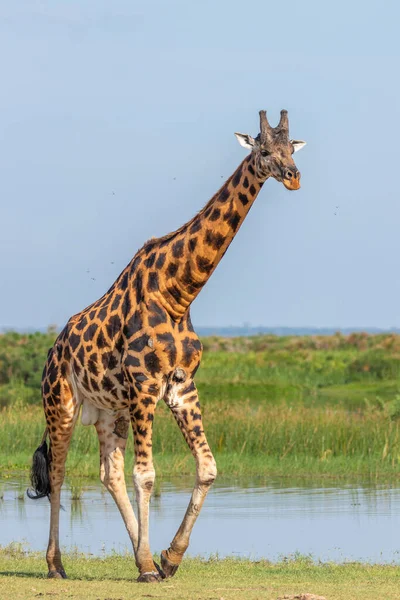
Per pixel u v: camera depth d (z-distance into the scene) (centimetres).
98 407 4112
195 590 3484
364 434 8369
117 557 4597
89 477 7525
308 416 8762
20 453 8444
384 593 3412
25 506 6331
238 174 3825
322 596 3284
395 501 6338
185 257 3816
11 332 19738
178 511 5997
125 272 4012
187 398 3831
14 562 4466
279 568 4234
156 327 3788
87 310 4119
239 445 8369
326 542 5053
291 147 3731
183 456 8125
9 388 13650
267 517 5791
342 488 6906
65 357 4141
